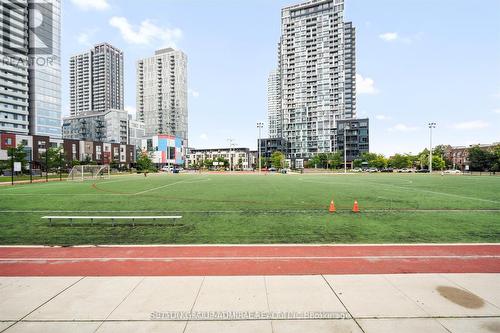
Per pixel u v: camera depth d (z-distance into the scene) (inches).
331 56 5531.5
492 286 223.0
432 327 169.6
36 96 4298.7
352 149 5191.9
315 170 4180.6
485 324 172.4
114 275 249.8
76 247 335.6
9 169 2416.3
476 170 3312.0
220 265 274.1
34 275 250.5
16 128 4067.4
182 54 7342.5
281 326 171.2
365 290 217.2
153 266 272.1
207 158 6195.9
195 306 194.2
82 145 3897.6
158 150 5393.7
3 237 390.3
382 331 166.1
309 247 332.8
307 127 5733.3
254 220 502.3
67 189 1164.5
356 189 1096.8
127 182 1626.5
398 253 307.7
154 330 167.5
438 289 218.4
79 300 203.8
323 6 5575.8
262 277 243.0
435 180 1695.4
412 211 587.8
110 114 5999.0
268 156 5821.9
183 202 741.9
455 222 478.6
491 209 609.3
